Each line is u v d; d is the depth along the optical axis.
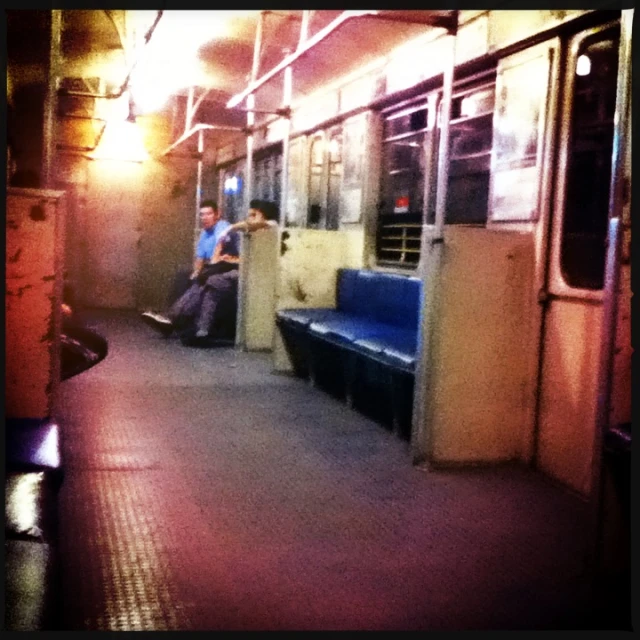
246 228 8.88
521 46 4.93
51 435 3.08
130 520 3.66
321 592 2.99
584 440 4.27
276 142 10.52
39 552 2.14
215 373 7.54
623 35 2.84
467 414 4.73
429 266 4.60
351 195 7.91
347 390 6.27
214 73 9.94
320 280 7.64
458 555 3.40
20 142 6.43
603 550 2.93
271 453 4.90
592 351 4.24
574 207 4.48
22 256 3.19
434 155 6.32
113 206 13.88
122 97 12.54
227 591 2.96
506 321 4.74
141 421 5.59
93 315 12.70
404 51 6.77
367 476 4.50
